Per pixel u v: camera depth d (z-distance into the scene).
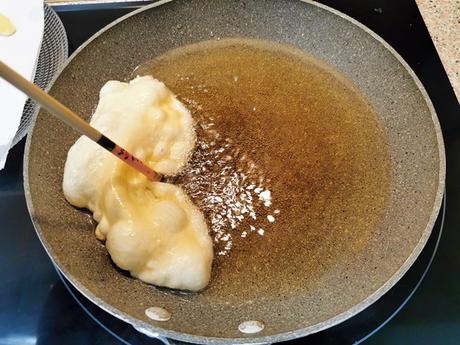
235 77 0.40
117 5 0.44
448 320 0.31
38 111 0.34
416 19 0.43
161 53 0.41
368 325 0.31
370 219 0.34
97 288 0.29
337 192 0.35
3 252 0.34
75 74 0.38
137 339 0.31
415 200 0.34
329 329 0.31
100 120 0.34
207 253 0.31
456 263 0.33
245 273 0.32
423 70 0.41
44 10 0.42
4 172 0.37
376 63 0.39
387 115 0.38
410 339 0.31
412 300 0.32
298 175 0.36
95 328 0.31
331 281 0.32
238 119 0.38
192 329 0.28
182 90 0.40
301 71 0.41
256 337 0.27
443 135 0.38
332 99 0.39
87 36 0.42
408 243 0.32
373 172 0.36
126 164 0.32
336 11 0.39
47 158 0.34
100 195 0.32
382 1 0.44
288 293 0.31
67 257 0.30
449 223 0.34
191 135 0.37
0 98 0.37
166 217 0.31
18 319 0.31
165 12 0.40
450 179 0.36
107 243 0.31
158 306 0.30
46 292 0.32
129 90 0.36
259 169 0.36
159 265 0.30
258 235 0.34
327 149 0.37
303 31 0.41
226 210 0.34
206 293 0.31
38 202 0.32
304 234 0.34
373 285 0.31
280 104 0.39
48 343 0.31
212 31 0.42
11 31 0.40
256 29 0.42
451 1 0.44
